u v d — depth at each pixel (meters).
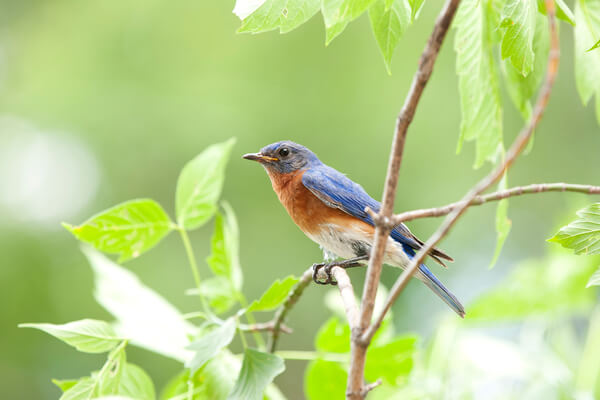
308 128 14.97
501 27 5.07
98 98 15.32
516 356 7.23
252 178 14.62
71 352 13.44
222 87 15.27
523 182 15.98
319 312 14.35
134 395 5.64
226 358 6.31
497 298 7.63
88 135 15.01
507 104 15.25
